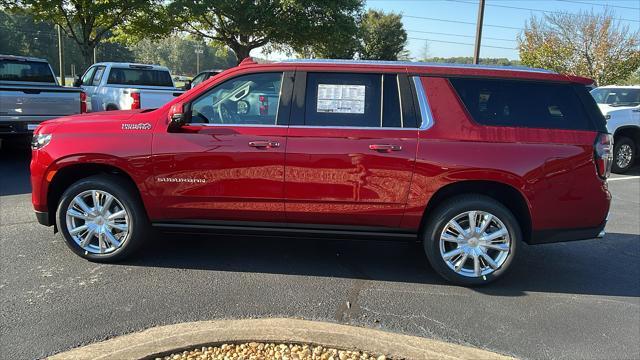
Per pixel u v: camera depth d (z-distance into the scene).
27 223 5.65
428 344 3.30
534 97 4.29
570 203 4.22
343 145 4.20
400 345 3.20
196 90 4.38
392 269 4.77
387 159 4.18
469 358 3.13
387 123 4.25
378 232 4.39
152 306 3.79
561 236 4.29
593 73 27.12
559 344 3.51
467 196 4.31
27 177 8.20
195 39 27.33
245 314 3.73
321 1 22.58
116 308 3.73
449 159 4.16
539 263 5.14
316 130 4.24
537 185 4.17
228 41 25.11
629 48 26.48
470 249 4.31
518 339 3.55
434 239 4.32
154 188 4.37
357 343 3.16
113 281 4.21
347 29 24.02
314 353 3.05
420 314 3.87
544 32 28.70
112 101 12.12
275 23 22.44
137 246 4.60
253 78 4.38
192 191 4.35
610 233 6.32
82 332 3.37
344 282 4.42
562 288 4.49
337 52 26.16
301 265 4.78
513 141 4.18
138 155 4.32
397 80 4.30
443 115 4.23
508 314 3.93
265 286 4.25
